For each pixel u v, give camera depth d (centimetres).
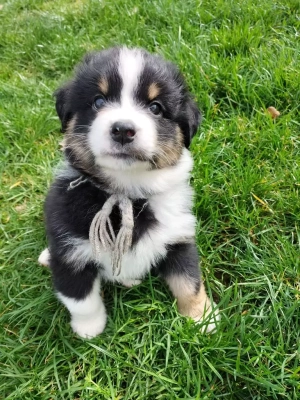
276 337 33
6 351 34
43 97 57
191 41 58
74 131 32
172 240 33
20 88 59
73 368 33
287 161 44
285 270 36
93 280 33
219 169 44
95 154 30
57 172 36
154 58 32
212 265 38
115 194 31
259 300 36
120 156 29
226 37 57
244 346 32
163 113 32
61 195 32
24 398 31
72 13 72
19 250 40
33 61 65
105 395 31
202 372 31
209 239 40
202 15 63
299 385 30
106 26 68
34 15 76
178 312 35
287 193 42
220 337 32
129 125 28
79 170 32
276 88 50
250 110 50
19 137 52
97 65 31
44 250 40
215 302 37
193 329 33
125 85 30
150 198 32
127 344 34
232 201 41
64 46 64
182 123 33
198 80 51
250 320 34
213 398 31
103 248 31
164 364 32
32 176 48
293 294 35
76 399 32
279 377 30
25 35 70
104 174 31
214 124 48
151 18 65
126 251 31
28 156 50
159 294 36
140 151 29
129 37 63
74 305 33
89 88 31
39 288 38
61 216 32
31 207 44
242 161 44
